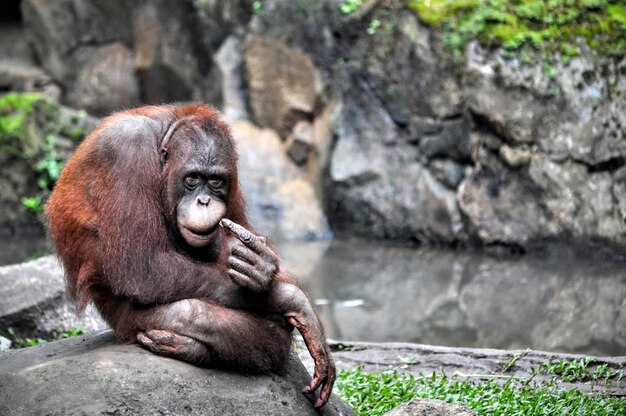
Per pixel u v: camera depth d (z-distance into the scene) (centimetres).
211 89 2019
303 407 535
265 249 505
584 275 1382
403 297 1282
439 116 1642
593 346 1012
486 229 1586
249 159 1855
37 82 2269
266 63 1877
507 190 1575
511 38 1551
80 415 472
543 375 780
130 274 511
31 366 513
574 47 1538
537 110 1537
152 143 525
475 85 1570
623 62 1516
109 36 2277
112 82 2239
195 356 514
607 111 1510
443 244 1648
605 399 702
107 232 514
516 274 1406
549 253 1540
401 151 1708
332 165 1761
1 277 918
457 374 789
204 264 535
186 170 516
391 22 1694
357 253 1612
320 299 1282
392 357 854
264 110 1903
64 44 2281
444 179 1645
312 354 521
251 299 520
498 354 833
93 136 540
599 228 1505
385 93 1711
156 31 2130
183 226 515
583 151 1517
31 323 880
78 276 543
